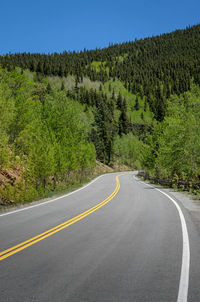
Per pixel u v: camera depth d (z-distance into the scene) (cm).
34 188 1923
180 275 427
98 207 1271
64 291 364
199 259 512
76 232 741
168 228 798
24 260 500
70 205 1355
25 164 2183
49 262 489
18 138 2428
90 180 4319
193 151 2708
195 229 786
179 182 2466
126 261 496
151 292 363
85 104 19538
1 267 462
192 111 2978
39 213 1092
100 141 9694
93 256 525
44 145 2117
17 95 2766
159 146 3838
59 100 3644
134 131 18425
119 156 11244
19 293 358
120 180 4281
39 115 3184
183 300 340
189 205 1354
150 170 4366
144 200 1583
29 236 694
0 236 696
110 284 389
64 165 2703
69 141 3278
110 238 673
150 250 570
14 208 1248
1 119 1841
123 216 1012
